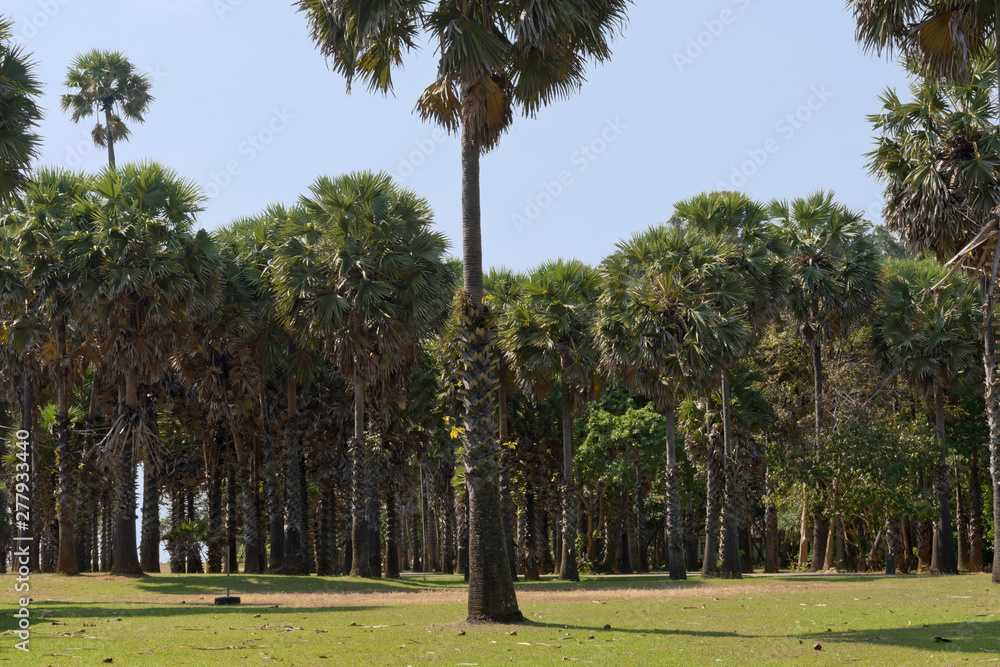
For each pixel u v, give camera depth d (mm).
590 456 37188
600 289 29438
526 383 30016
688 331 24734
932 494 31719
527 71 13281
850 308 31531
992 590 18766
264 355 30688
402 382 30844
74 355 26953
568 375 28750
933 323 31609
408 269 26859
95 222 24422
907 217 19547
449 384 31688
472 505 12188
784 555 52531
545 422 38375
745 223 29234
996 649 8523
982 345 31266
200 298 25297
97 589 21438
